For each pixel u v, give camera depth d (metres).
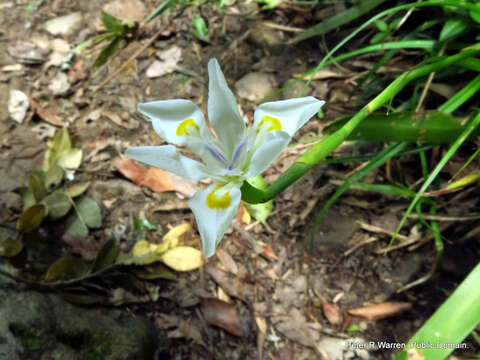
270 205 0.23
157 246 0.20
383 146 0.24
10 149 0.24
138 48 0.28
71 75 0.27
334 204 0.23
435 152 0.23
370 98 0.25
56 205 0.21
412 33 0.24
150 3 0.30
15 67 0.27
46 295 0.17
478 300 0.13
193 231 0.22
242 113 0.25
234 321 0.19
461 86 0.23
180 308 0.20
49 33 0.29
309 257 0.21
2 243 0.18
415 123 0.17
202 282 0.20
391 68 0.25
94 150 0.24
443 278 0.20
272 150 0.11
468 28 0.22
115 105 0.26
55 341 0.16
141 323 0.19
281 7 0.29
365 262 0.21
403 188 0.22
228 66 0.27
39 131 0.25
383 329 0.19
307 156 0.12
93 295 0.18
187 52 0.28
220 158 0.13
